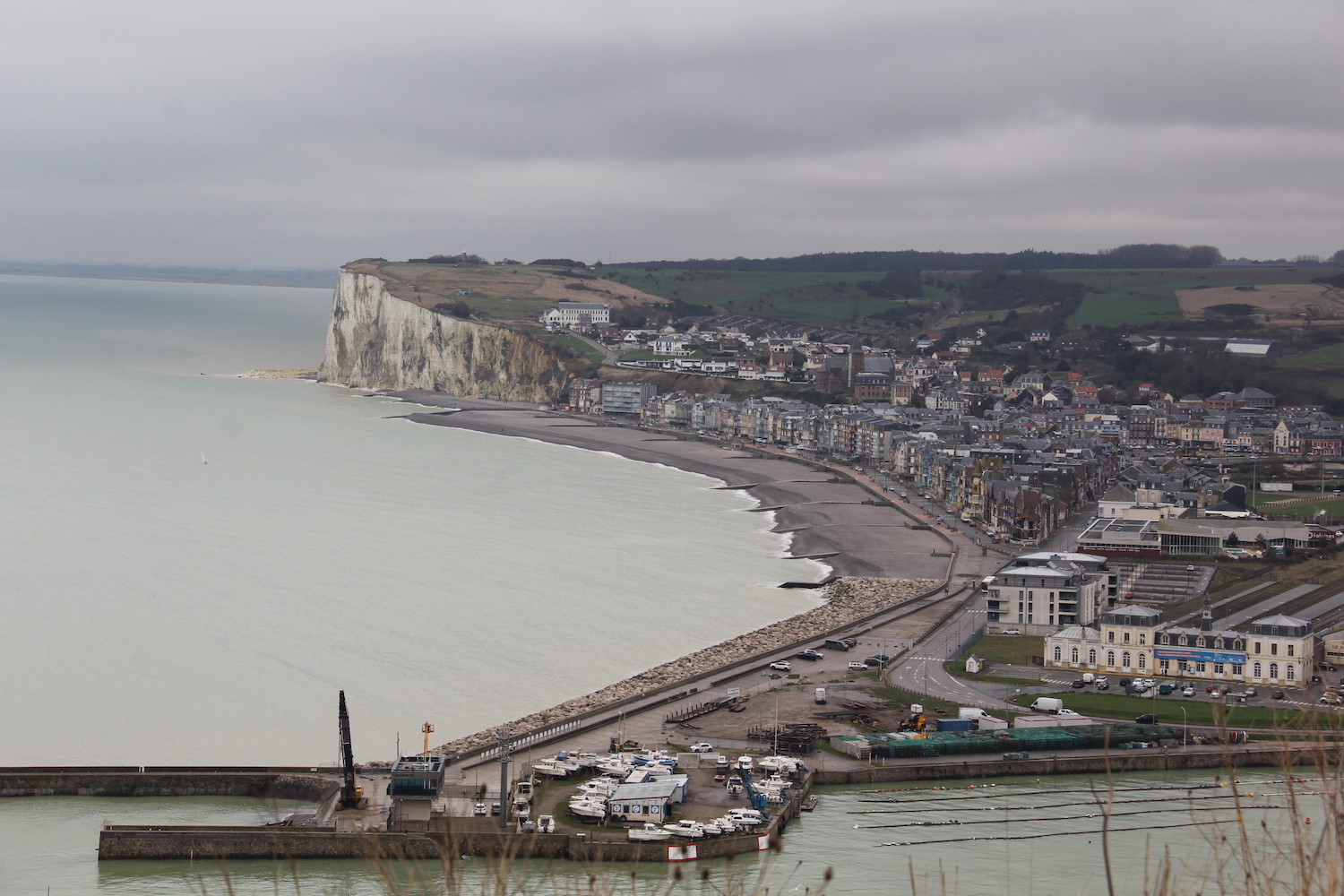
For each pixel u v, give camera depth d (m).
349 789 146.75
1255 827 129.12
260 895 122.25
